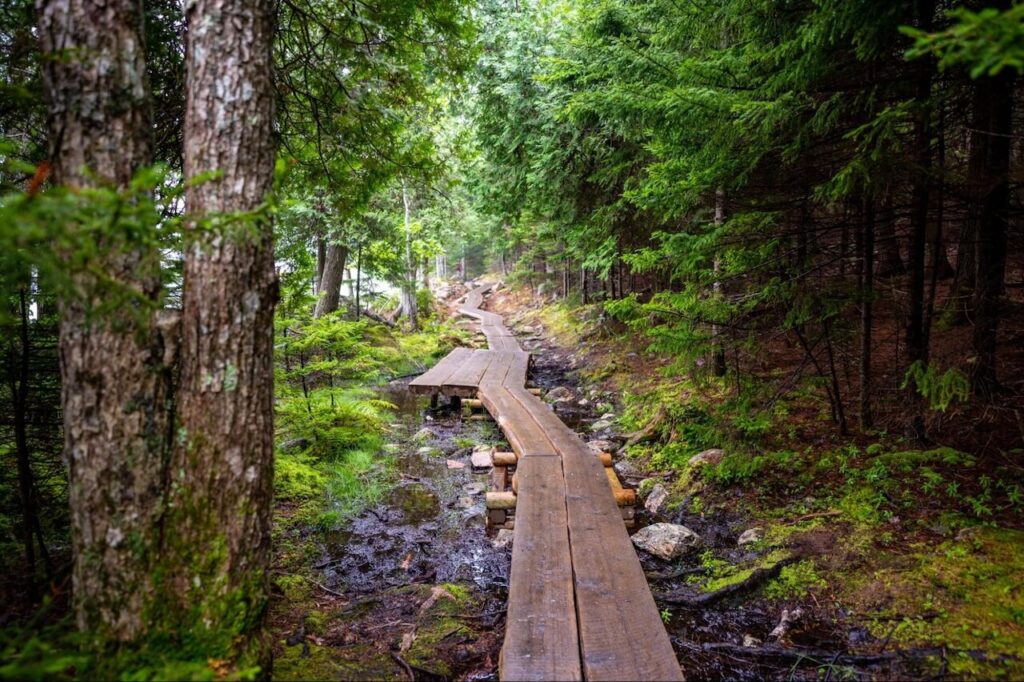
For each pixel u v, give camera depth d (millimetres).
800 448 5184
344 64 4074
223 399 2146
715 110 4039
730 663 2906
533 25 10125
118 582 2012
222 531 2148
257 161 2207
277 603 3338
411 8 4086
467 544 4504
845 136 3303
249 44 2184
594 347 12805
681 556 4145
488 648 3059
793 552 3758
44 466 3451
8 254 1809
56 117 1867
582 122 7555
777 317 5133
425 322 18156
